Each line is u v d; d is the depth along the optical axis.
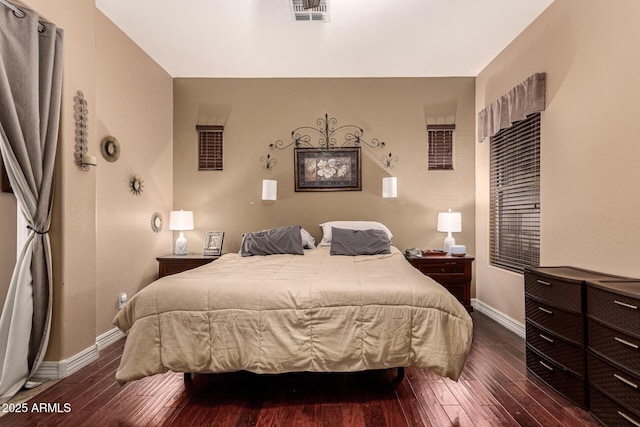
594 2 2.29
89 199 2.57
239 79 4.23
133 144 3.39
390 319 1.95
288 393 2.13
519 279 3.20
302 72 4.10
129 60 3.30
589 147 2.34
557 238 2.68
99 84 2.89
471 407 1.95
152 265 3.76
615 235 2.14
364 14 2.90
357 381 2.27
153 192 3.77
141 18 2.98
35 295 2.22
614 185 2.14
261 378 2.32
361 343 1.94
